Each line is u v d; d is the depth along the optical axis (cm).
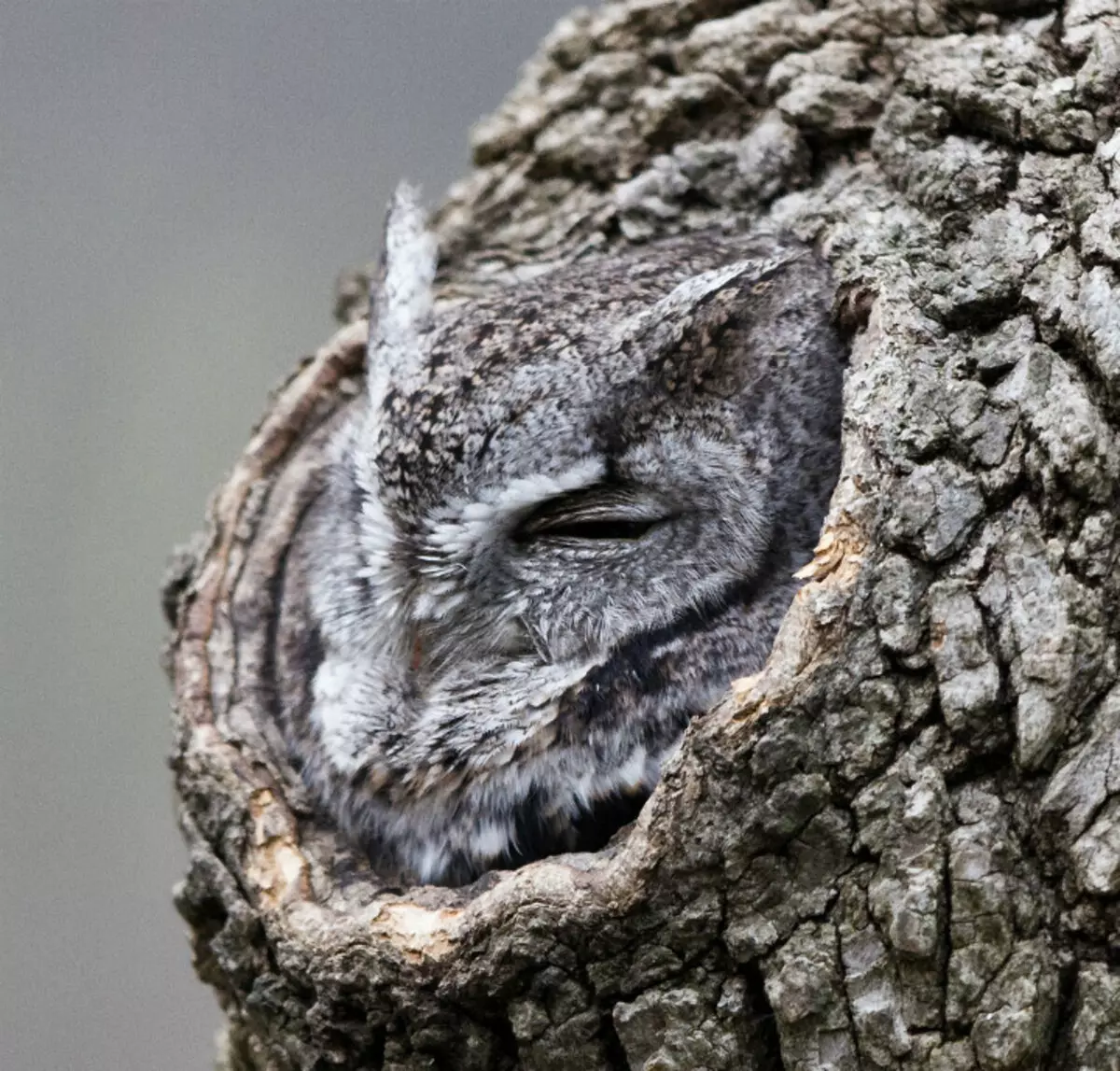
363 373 243
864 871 234
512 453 238
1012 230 237
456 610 239
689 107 242
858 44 241
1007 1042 233
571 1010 235
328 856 239
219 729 240
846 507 236
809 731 235
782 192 241
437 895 237
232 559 242
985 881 234
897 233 238
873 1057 234
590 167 243
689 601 238
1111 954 234
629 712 238
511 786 239
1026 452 235
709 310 238
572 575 238
